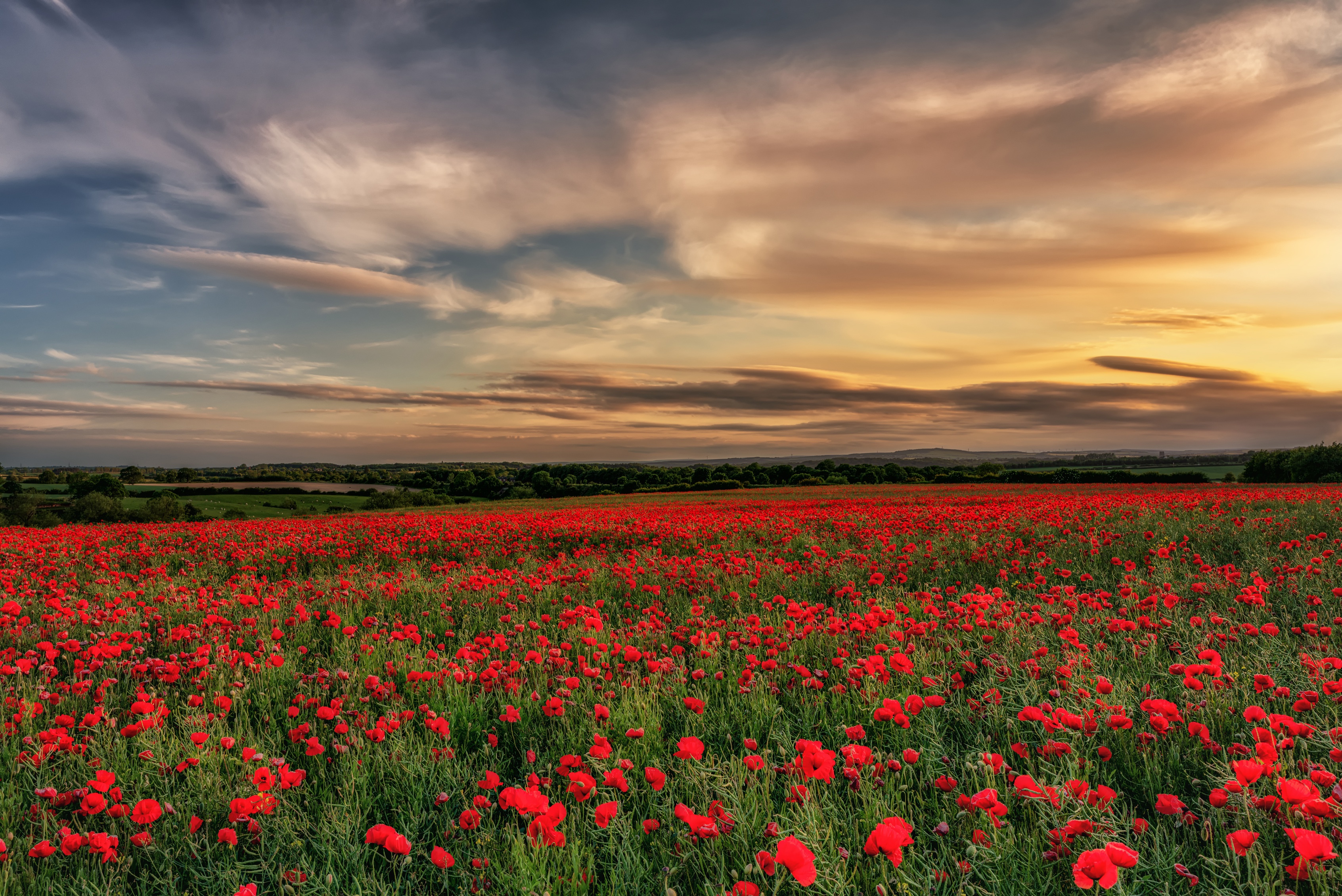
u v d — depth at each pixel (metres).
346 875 2.69
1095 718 3.39
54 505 49.75
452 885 2.67
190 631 6.36
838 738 3.81
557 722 4.11
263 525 22.58
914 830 2.78
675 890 2.37
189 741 3.87
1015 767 3.39
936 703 3.66
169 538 17.19
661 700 4.46
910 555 9.68
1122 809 2.90
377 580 9.73
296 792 3.25
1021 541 10.51
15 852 2.78
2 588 9.39
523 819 3.03
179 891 2.72
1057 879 2.45
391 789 3.30
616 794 3.12
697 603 6.94
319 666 5.73
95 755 3.68
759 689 4.38
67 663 5.93
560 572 9.64
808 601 7.57
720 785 3.05
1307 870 2.15
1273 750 2.73
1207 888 2.39
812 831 2.56
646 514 19.88
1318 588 6.27
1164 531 10.75
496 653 5.48
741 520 16.36
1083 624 5.55
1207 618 5.55
